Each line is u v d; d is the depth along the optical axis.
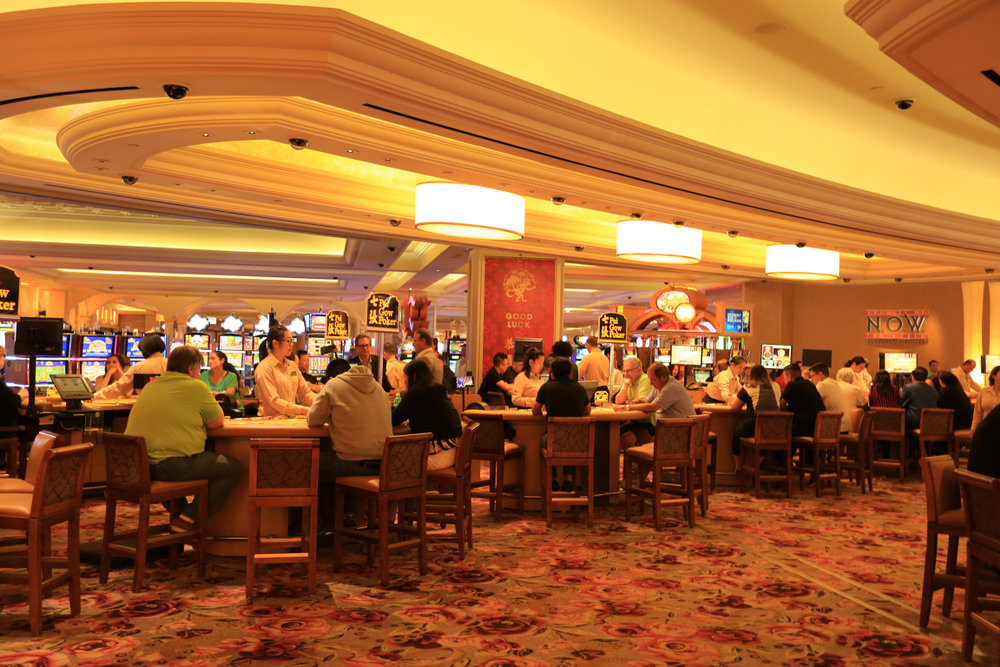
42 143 6.80
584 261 10.53
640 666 3.03
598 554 4.80
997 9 2.69
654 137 4.94
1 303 7.03
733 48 4.67
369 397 4.49
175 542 4.00
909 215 7.05
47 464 3.16
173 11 3.29
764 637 3.38
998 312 13.81
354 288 17.89
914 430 8.80
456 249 11.06
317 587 3.96
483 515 5.98
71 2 3.62
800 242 8.64
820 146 6.34
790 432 7.09
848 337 15.29
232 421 4.75
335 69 3.46
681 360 13.47
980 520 3.09
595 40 4.67
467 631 3.37
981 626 3.04
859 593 4.06
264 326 22.80
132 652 3.04
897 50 3.11
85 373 10.28
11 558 3.27
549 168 6.12
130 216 12.07
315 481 3.79
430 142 5.38
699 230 8.05
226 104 4.64
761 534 5.48
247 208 7.44
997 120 3.94
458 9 4.13
